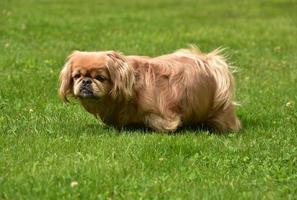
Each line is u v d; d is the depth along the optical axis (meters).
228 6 32.06
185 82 9.94
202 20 26.38
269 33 22.64
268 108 12.07
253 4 33.00
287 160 8.81
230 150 9.17
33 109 11.51
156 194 7.54
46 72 14.83
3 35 20.33
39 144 9.33
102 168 8.29
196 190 7.66
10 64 15.67
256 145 9.52
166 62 10.09
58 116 11.09
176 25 24.31
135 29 22.67
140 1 33.94
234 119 10.53
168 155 8.96
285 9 30.78
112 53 9.73
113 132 9.98
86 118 10.95
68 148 9.16
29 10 27.78
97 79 9.53
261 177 8.20
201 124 10.56
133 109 9.90
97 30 22.17
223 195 7.52
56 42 19.38
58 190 7.58
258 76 15.30
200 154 9.06
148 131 10.12
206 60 10.36
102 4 31.95
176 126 9.88
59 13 27.05
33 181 7.81
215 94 10.24
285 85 14.27
